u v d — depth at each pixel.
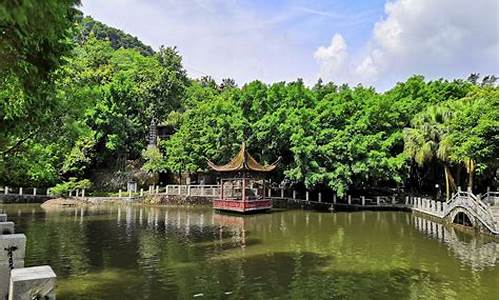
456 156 26.44
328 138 37.28
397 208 37.00
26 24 3.66
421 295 11.68
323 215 32.38
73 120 11.27
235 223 27.02
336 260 15.93
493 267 14.84
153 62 64.88
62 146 11.71
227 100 44.38
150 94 55.84
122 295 11.34
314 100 43.09
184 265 14.85
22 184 40.84
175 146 43.56
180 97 61.25
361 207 37.88
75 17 5.81
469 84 46.09
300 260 15.88
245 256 16.53
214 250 17.72
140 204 39.22
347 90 44.91
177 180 48.44
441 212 27.95
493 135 23.53
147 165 45.00
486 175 33.88
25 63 4.55
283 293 11.75
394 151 39.12
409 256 16.70
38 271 5.43
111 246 18.17
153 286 12.22
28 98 5.98
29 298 5.12
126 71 58.19
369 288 12.30
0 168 10.93
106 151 47.94
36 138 10.73
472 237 21.61
